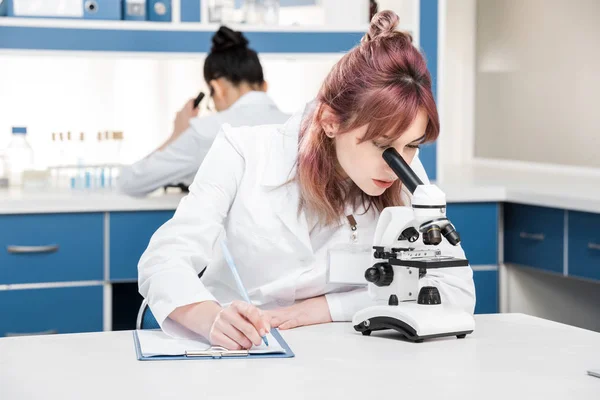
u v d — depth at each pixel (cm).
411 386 151
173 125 436
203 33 420
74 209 372
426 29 434
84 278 376
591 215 364
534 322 205
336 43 432
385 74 183
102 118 446
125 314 434
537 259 393
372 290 196
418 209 175
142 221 381
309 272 214
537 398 145
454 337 189
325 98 196
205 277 228
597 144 470
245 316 178
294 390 148
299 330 198
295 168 210
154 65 450
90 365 165
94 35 409
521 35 529
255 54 385
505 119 548
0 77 432
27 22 401
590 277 366
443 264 178
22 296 370
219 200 211
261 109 377
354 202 214
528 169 518
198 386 151
